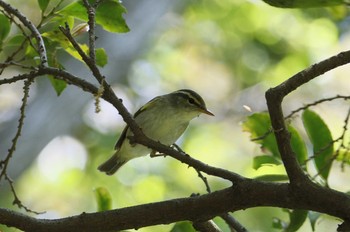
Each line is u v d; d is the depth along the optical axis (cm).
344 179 1369
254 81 1852
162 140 789
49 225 478
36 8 1620
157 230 1234
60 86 607
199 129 1764
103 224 476
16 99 1540
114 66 1522
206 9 1845
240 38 1875
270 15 1827
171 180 1628
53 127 1459
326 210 450
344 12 624
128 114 501
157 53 1862
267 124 602
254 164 593
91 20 515
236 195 465
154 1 1592
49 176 1667
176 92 812
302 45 1823
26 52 583
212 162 1720
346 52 441
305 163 528
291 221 541
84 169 1675
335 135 1537
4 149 1396
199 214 472
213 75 1877
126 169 1655
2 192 1413
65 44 572
